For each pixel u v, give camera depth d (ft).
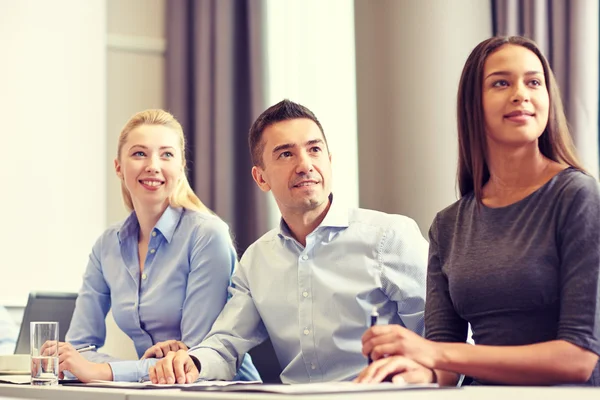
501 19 12.25
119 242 8.45
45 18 12.94
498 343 5.44
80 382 6.48
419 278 7.01
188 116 14.02
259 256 7.42
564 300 5.12
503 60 5.64
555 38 11.89
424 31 12.60
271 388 4.04
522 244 5.44
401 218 7.24
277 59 14.19
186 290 8.08
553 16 11.94
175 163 8.41
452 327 5.88
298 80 14.24
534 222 5.46
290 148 6.95
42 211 12.73
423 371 4.85
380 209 13.44
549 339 5.29
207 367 6.72
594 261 5.12
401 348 4.84
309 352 7.01
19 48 12.75
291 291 7.14
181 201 8.41
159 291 8.11
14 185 12.58
